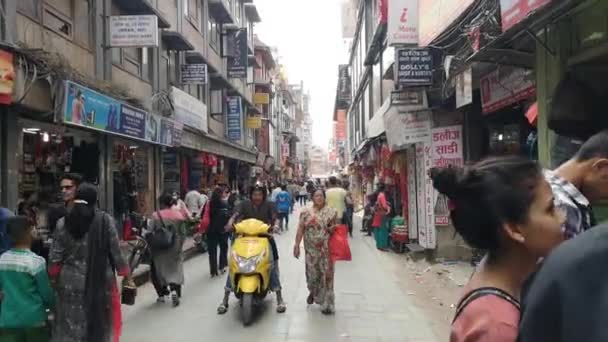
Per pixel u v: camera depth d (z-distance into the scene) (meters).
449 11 9.08
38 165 10.80
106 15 13.59
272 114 56.78
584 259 1.17
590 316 1.12
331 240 7.89
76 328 4.89
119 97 12.21
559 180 2.40
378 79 21.64
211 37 26.67
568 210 2.26
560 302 1.17
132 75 15.53
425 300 8.80
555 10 4.92
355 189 42.59
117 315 5.16
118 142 14.77
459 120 11.69
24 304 4.71
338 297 9.05
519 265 1.75
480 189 1.75
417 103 11.84
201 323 7.45
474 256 11.47
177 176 20.67
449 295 9.05
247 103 35.25
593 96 5.71
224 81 26.42
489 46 6.27
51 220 7.31
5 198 9.01
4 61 7.80
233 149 29.97
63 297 4.93
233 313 7.99
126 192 15.03
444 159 11.52
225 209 11.38
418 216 13.41
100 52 13.23
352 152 41.91
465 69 7.88
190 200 15.98
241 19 35.38
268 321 7.53
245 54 28.64
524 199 1.71
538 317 1.21
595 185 2.49
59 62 9.25
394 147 13.76
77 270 4.91
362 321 7.50
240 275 7.60
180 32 20.44
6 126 9.08
